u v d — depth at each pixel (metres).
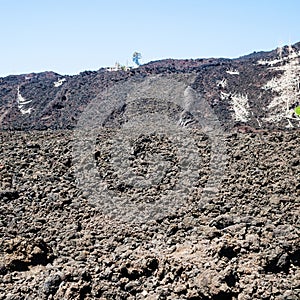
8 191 7.88
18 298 5.43
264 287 5.55
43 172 8.95
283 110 27.36
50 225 7.11
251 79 33.03
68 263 6.08
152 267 5.87
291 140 10.57
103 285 5.62
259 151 9.95
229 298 5.41
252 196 7.93
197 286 5.48
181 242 6.65
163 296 5.46
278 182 8.41
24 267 5.99
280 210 7.41
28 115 31.75
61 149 10.18
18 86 39.91
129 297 5.53
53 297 5.44
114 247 6.56
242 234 6.57
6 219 7.14
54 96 34.53
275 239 6.41
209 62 43.78
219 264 5.86
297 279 5.75
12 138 11.50
